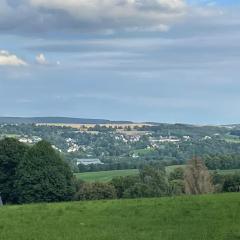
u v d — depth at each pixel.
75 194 127.81
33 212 45.69
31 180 120.88
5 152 124.38
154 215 40.25
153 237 30.53
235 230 31.73
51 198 121.69
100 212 43.53
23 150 125.94
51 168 122.06
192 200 49.69
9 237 32.44
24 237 32.25
